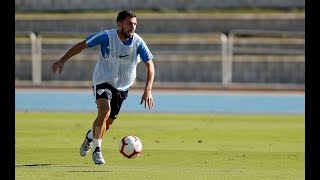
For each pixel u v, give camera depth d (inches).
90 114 2456.9
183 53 3821.4
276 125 2071.9
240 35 4114.2
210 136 1736.0
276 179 1032.2
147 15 4217.5
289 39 3983.8
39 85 3545.8
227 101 2871.6
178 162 1242.0
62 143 1558.8
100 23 4185.5
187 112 2564.0
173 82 3742.6
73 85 3570.4
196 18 4156.0
